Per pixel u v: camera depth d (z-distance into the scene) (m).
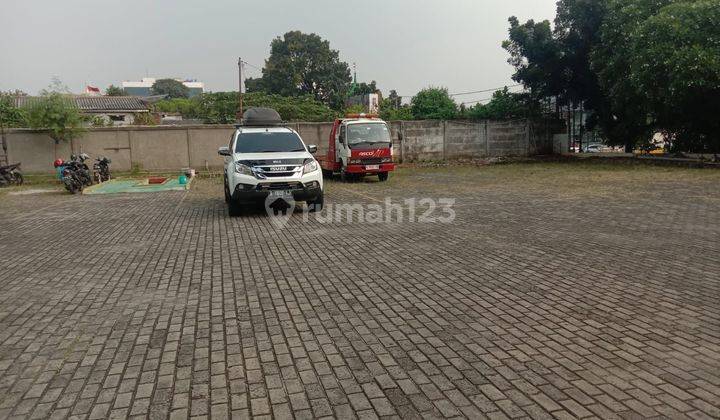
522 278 6.18
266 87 55.00
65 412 3.35
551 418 3.17
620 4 22.39
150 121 39.84
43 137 21.98
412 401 3.41
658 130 25.55
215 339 4.51
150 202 14.45
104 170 20.61
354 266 6.91
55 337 4.62
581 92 27.77
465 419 3.19
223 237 9.11
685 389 3.49
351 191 15.98
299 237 8.99
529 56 27.50
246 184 10.89
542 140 29.38
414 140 27.23
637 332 4.47
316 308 5.27
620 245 7.78
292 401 3.44
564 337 4.40
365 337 4.49
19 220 11.64
